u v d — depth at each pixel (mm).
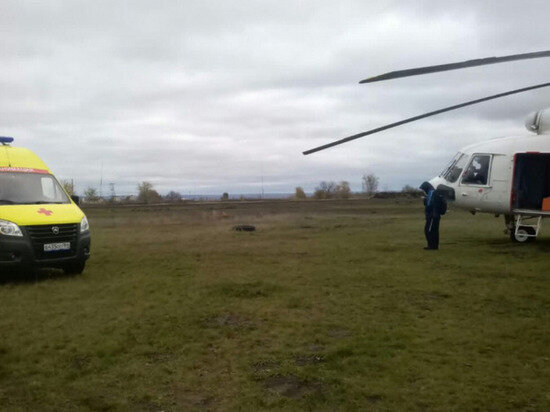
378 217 31688
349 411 3912
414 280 9586
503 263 11656
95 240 18312
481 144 16000
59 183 11375
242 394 4277
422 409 3934
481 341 5727
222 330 6277
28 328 6395
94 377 4699
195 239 18422
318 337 5938
